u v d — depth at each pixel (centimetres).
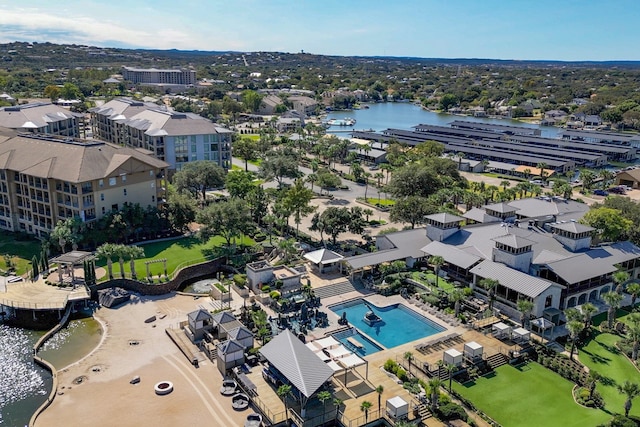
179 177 15200
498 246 9662
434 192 15388
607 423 6106
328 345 7344
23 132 17138
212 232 11300
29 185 11944
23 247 11662
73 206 11356
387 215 15100
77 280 9794
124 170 11962
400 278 10219
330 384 6881
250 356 7319
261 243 12269
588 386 6944
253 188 14662
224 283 10188
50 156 12062
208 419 6175
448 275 10325
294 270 10281
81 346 7944
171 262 10906
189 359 7475
